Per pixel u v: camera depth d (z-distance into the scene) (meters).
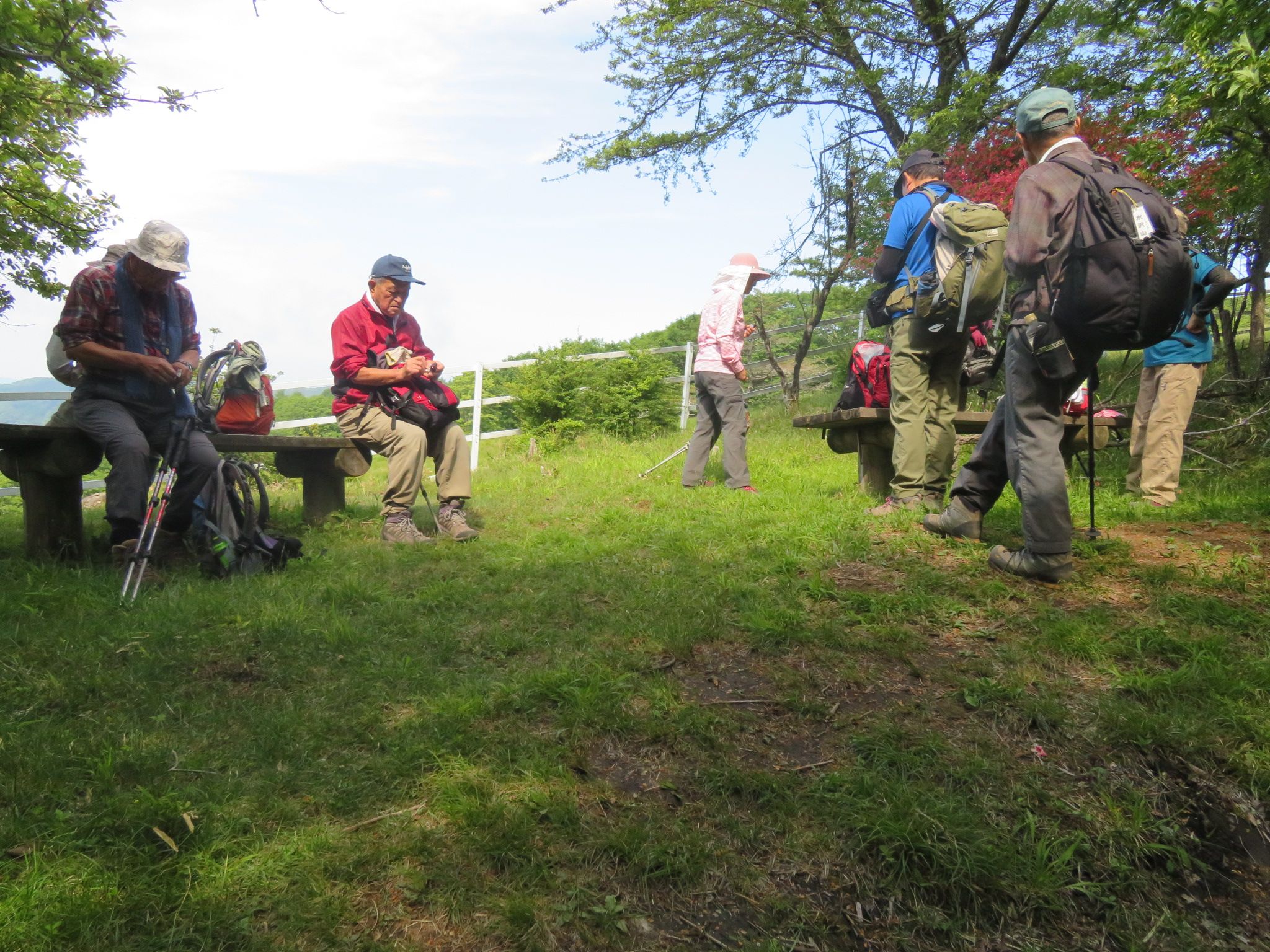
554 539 5.76
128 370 5.05
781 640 3.81
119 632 3.90
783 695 3.40
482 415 14.04
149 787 2.72
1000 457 4.79
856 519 5.56
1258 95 5.69
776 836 2.68
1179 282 3.73
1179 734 3.05
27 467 5.17
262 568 4.97
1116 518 5.64
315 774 2.85
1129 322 3.75
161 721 3.16
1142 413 6.43
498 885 2.42
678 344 18.62
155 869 2.40
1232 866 2.71
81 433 5.16
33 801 2.63
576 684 3.41
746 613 4.08
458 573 5.07
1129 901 2.57
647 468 9.23
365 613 4.32
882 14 13.19
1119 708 3.20
